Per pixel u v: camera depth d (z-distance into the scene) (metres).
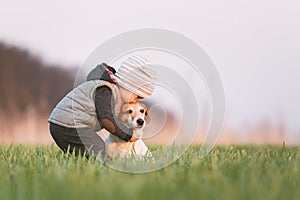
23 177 6.54
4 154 9.20
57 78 32.62
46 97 31.88
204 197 5.30
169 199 5.29
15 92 31.89
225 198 5.25
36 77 32.38
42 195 5.57
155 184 5.89
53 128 8.34
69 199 5.35
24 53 32.62
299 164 7.76
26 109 31.20
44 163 7.87
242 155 8.90
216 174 6.57
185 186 5.80
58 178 6.29
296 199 5.41
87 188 5.70
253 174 6.46
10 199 5.60
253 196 5.34
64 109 8.27
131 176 6.68
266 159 8.35
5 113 30.42
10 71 32.12
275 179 6.21
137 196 5.32
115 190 5.52
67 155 8.12
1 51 32.50
